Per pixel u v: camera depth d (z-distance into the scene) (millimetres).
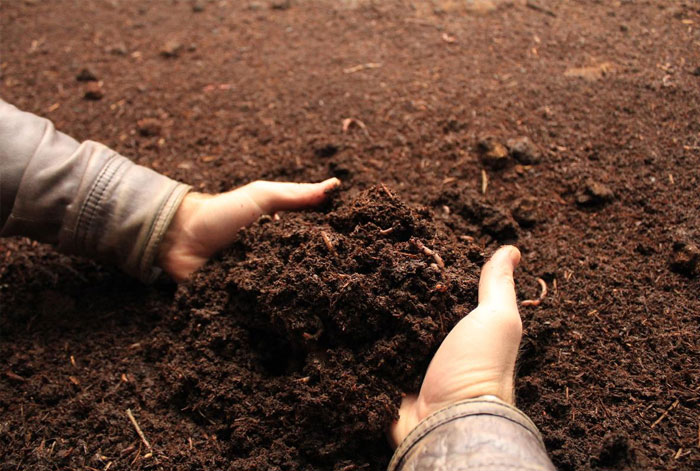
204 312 671
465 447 531
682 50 875
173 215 698
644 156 766
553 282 687
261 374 650
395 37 998
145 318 718
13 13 1130
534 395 621
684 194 729
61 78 987
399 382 606
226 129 882
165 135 884
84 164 693
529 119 824
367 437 601
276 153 839
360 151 819
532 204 746
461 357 577
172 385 655
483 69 904
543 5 1009
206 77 971
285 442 618
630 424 596
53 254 766
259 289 641
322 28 1045
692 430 586
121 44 1049
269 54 1003
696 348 626
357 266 628
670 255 688
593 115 816
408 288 614
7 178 675
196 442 633
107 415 650
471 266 643
